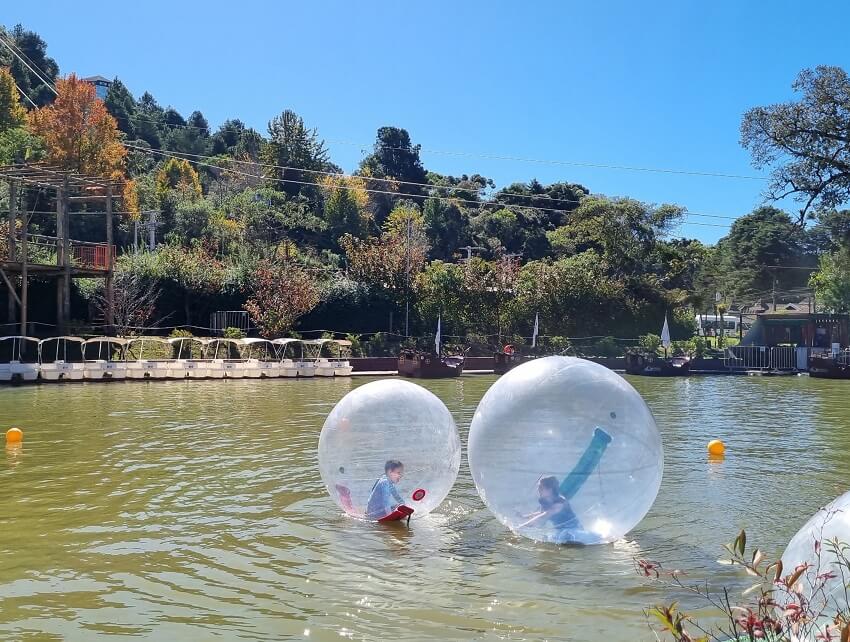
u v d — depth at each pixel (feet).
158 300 144.77
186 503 33.68
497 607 21.84
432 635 20.03
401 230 211.82
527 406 27.02
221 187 294.66
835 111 140.97
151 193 225.35
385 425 30.63
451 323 165.48
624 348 163.32
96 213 149.48
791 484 38.37
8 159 173.27
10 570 24.99
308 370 116.57
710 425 63.46
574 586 23.47
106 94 401.08
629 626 20.62
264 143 325.01
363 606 21.91
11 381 95.25
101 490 36.11
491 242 278.67
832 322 173.58
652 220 197.57
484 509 32.58
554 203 324.60
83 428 56.39
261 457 44.62
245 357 130.62
